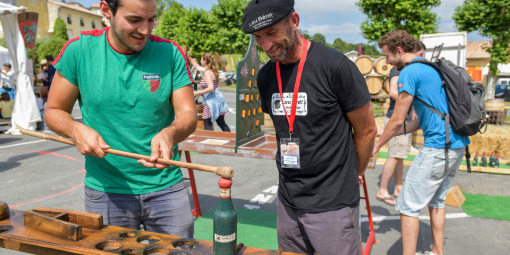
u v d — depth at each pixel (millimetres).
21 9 7883
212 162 6410
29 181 5188
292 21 1635
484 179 5395
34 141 7875
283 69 1790
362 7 16562
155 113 1820
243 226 3764
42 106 9328
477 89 2619
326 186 1782
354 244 1854
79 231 1493
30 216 1615
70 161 6289
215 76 6367
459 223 3881
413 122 2945
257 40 1663
